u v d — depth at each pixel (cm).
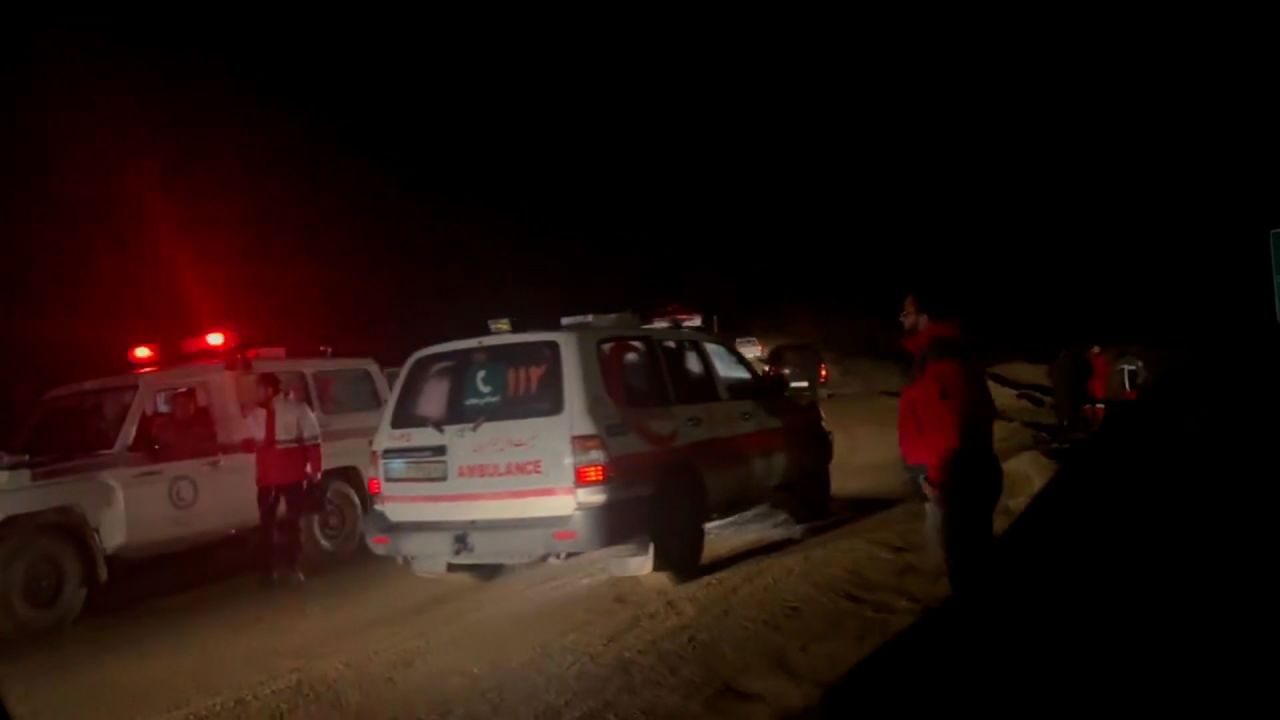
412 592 900
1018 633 481
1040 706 438
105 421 980
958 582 591
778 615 698
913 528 931
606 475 756
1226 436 468
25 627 848
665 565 807
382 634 761
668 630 693
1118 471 496
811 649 623
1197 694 387
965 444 600
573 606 784
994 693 469
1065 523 500
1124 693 409
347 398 1160
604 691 595
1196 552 435
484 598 845
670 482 819
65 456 920
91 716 634
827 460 1076
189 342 1095
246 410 1030
